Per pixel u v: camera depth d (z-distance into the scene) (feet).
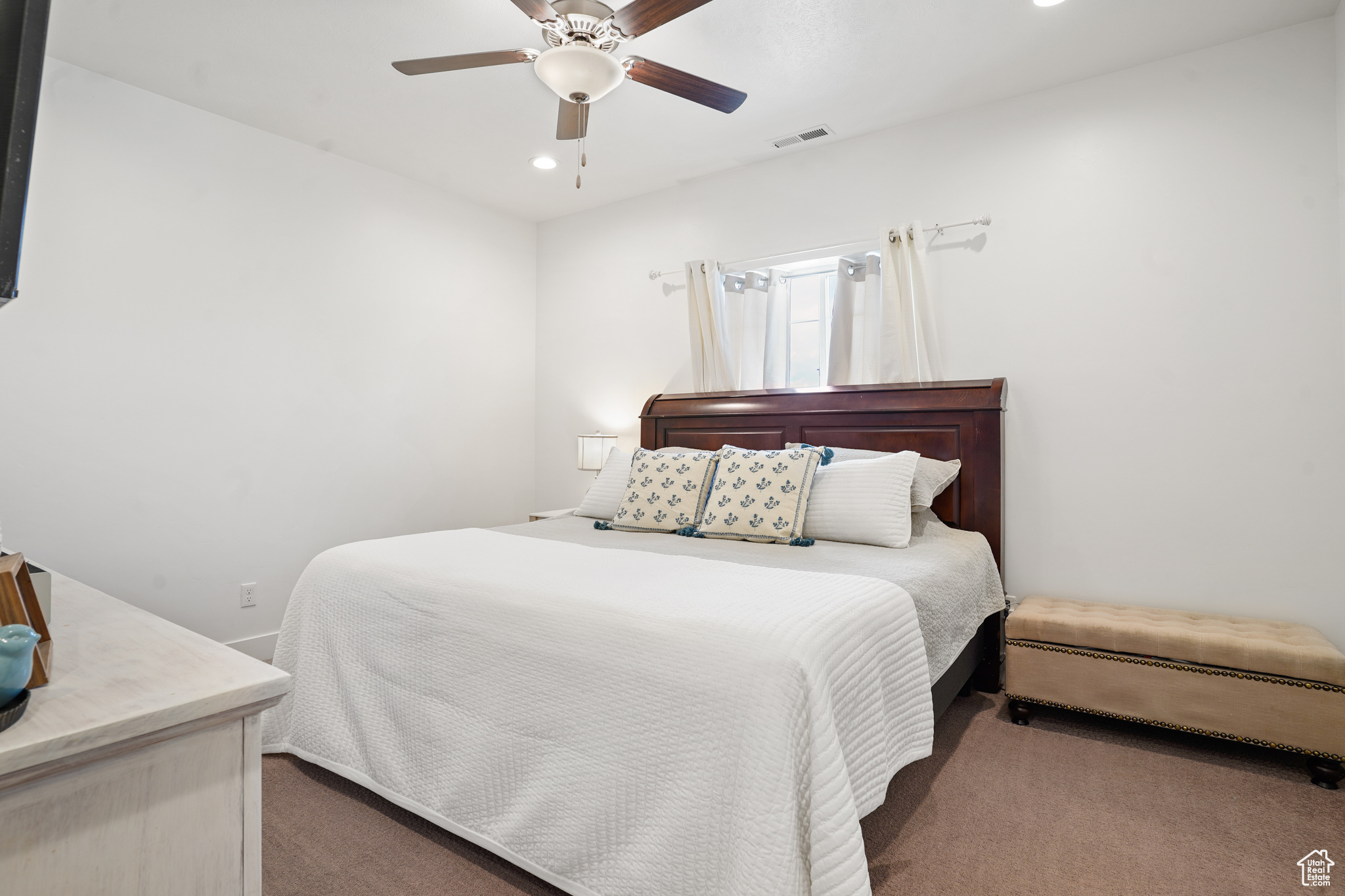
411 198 12.85
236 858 2.48
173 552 9.77
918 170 10.44
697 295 12.47
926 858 5.37
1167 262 8.70
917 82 9.29
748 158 11.86
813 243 11.43
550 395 15.14
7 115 1.79
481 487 14.19
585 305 14.55
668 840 4.32
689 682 4.40
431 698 5.77
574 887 4.73
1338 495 7.74
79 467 8.91
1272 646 6.82
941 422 9.76
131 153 9.34
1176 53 8.59
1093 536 9.14
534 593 5.53
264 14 7.79
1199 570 8.48
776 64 8.84
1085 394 9.20
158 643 2.85
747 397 11.58
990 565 8.87
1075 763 7.05
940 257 10.28
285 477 11.04
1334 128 7.79
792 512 8.51
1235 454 8.28
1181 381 8.59
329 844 5.57
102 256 9.07
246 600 10.56
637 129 10.70
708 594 5.34
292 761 6.98
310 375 11.35
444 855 5.44
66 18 7.84
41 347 8.59
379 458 12.39
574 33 6.35
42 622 2.63
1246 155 8.25
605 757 4.68
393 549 7.25
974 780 6.68
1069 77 9.17
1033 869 5.24
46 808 2.00
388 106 9.97
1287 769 6.93
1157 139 8.76
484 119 10.39
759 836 3.87
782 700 4.07
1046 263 9.47
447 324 13.52
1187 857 5.40
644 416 12.74
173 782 2.30
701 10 7.69
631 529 9.64
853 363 11.07
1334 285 7.77
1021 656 8.09
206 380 10.11
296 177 11.16
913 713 5.40
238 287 10.44
